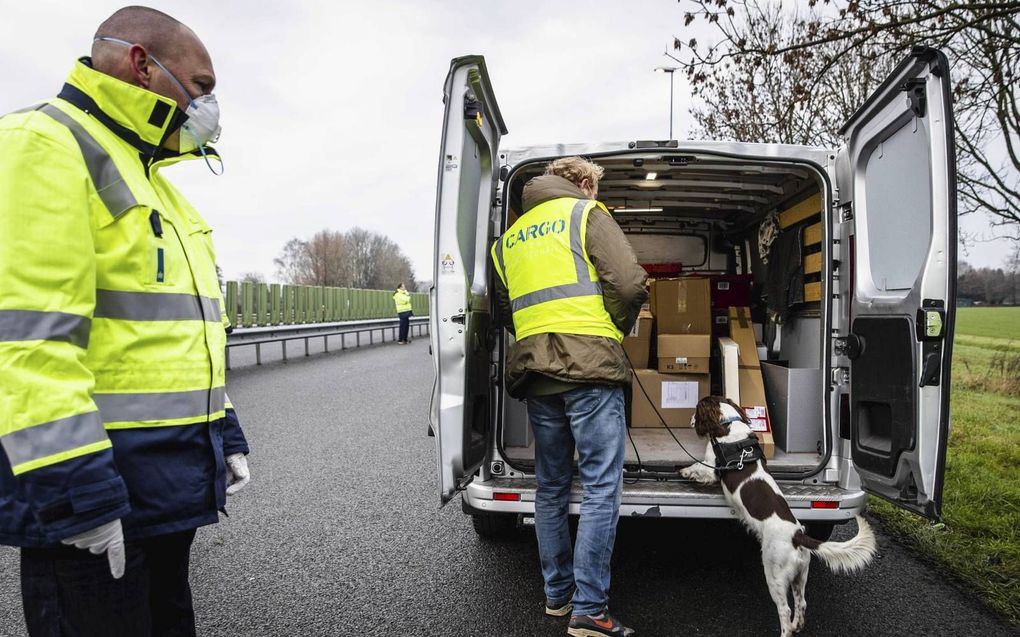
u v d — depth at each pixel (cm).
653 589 304
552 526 274
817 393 358
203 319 165
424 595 298
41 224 130
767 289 476
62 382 128
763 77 880
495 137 321
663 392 408
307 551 347
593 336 250
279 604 289
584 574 249
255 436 614
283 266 8238
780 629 265
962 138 575
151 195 158
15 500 132
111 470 132
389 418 699
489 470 311
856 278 299
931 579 316
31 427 123
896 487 266
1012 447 565
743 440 291
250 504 421
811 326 404
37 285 128
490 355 315
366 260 8744
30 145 132
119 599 145
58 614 140
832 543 258
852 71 820
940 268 243
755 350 398
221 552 346
